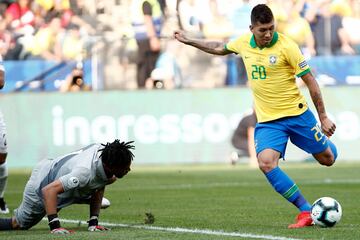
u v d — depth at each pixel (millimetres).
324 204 24641
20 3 71000
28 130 64688
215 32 70688
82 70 68688
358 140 64750
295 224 25250
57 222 23281
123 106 64688
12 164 64812
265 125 26141
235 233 23625
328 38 69875
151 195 40344
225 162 64500
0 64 31297
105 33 70062
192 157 64688
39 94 64625
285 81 25750
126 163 22766
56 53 69250
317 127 26281
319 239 21812
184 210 32625
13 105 64625
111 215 30844
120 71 68688
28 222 24594
